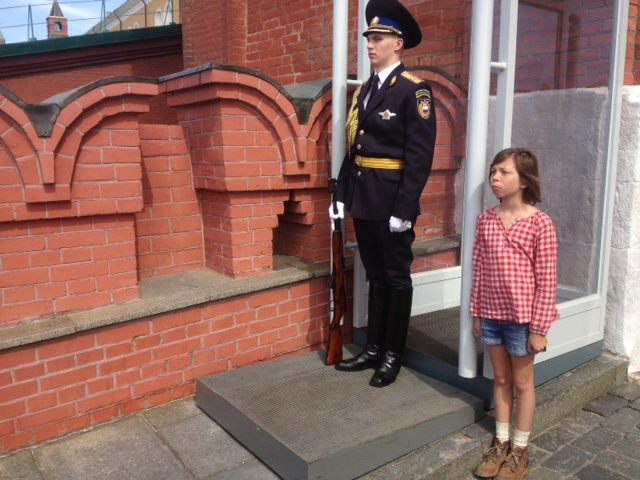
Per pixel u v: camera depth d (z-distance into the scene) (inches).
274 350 145.6
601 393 143.9
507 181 101.6
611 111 145.1
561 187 142.3
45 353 113.7
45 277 118.1
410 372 134.1
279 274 146.6
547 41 134.5
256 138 139.3
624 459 118.6
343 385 126.8
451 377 127.6
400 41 120.9
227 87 131.5
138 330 124.5
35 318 117.9
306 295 149.3
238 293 136.3
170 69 383.2
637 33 153.3
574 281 147.7
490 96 122.7
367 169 123.1
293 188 148.3
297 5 214.2
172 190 147.7
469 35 150.5
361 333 150.2
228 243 143.4
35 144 111.1
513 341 105.0
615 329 153.6
